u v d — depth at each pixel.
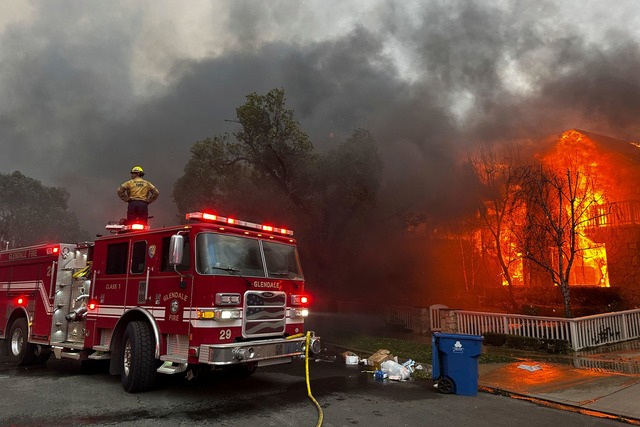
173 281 6.47
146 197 9.04
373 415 5.51
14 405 5.90
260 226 7.36
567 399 6.22
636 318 12.01
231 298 6.23
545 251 13.38
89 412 5.57
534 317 10.92
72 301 8.52
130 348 6.73
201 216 6.57
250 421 5.22
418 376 7.99
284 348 6.59
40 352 8.91
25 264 9.50
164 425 5.04
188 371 6.40
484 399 6.38
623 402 5.96
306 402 6.16
